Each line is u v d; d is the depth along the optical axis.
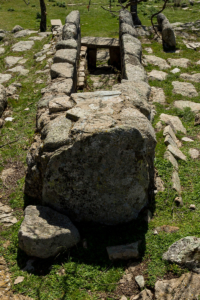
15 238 4.18
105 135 3.67
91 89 9.09
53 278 3.61
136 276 3.56
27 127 6.86
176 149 5.97
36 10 19.31
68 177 3.94
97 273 3.64
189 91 8.57
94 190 3.99
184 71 9.78
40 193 4.61
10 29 15.43
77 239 3.93
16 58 11.07
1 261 3.93
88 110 4.26
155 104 7.95
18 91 8.48
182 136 6.62
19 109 7.61
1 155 6.00
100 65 11.13
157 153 5.77
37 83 8.84
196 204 4.78
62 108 4.64
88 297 3.41
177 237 4.00
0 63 10.79
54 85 6.29
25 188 4.79
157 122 6.84
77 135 3.80
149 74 9.48
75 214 4.20
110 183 3.94
